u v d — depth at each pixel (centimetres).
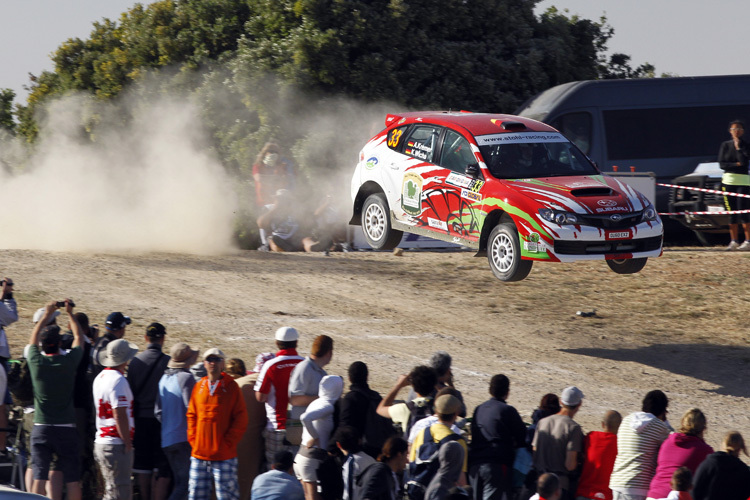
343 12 5009
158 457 1569
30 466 1540
